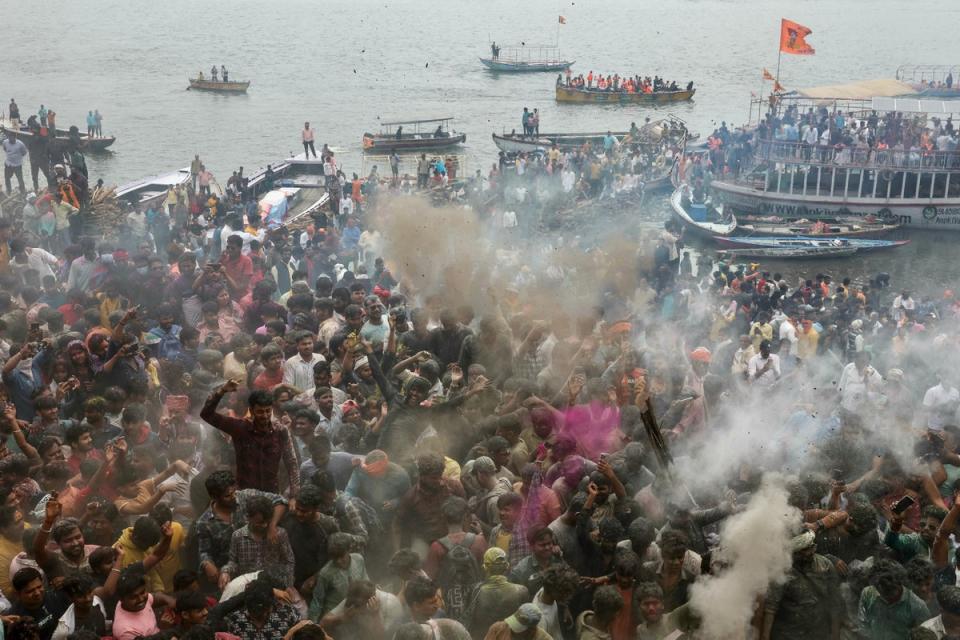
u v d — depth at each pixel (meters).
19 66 113.06
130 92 94.56
